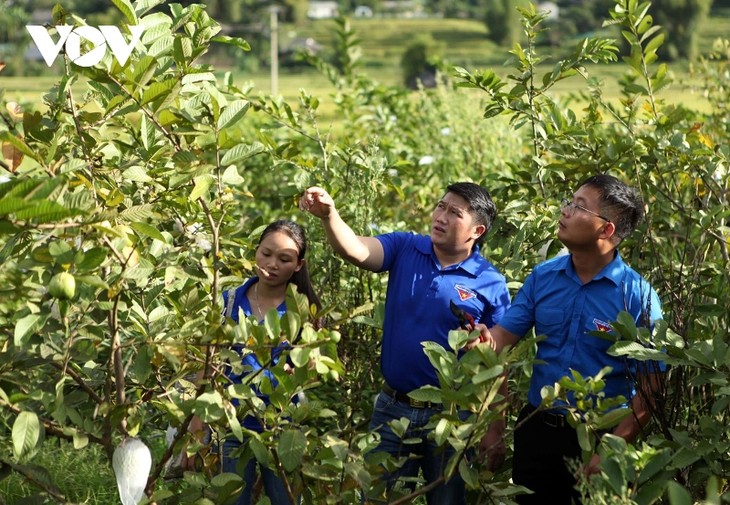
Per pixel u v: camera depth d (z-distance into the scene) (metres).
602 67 30.11
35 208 2.65
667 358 3.57
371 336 5.07
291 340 3.32
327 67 9.77
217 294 3.68
